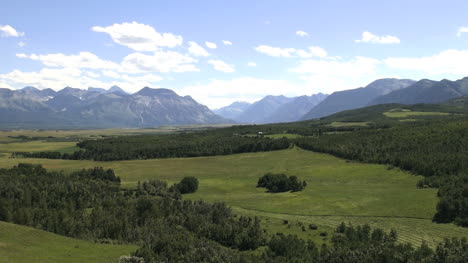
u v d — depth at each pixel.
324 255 85.75
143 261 75.75
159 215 121.62
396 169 185.75
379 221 123.19
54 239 87.62
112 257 80.75
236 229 105.56
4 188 135.38
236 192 177.12
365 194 154.62
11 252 72.69
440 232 108.94
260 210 145.50
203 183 194.00
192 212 127.12
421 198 138.50
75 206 131.75
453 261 79.44
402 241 103.62
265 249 96.81
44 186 147.00
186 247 86.88
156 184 172.62
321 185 177.25
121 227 106.88
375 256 83.56
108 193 152.00
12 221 106.69
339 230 113.31
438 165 164.38
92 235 104.19
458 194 124.69
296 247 93.62
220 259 82.19
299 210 142.00
